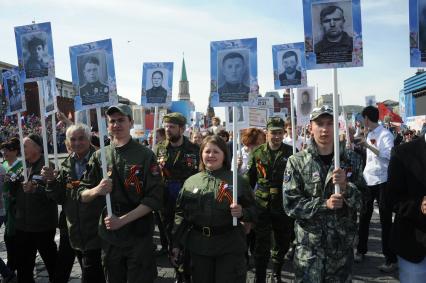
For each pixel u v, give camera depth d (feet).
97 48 13.28
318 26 11.77
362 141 20.90
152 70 25.32
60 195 15.51
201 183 13.08
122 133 13.14
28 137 17.71
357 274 19.74
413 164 10.48
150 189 12.85
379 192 20.92
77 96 13.50
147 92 25.29
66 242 15.85
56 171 16.28
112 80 13.08
